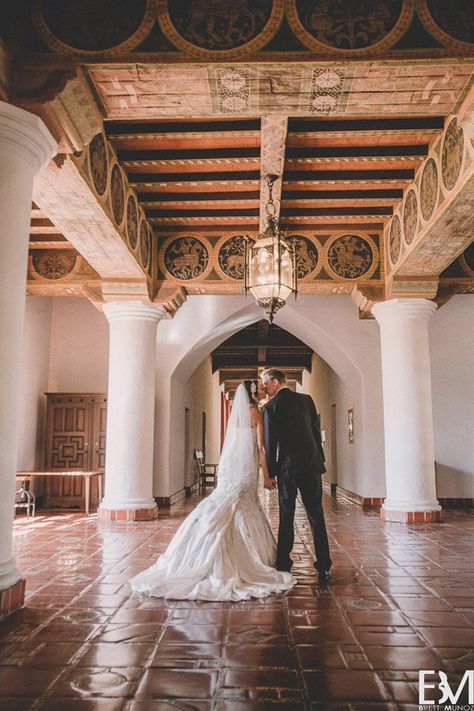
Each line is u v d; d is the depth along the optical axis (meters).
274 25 4.25
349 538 7.26
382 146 6.70
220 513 4.69
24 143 4.02
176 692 2.57
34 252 9.47
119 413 9.24
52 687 2.62
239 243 9.27
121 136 6.22
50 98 4.15
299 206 8.42
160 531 7.78
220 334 12.71
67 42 4.23
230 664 2.91
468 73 4.32
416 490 9.05
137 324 9.25
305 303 11.99
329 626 3.53
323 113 4.88
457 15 4.21
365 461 11.70
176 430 12.72
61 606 3.97
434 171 6.45
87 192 5.77
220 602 4.09
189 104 4.71
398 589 4.48
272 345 18.70
